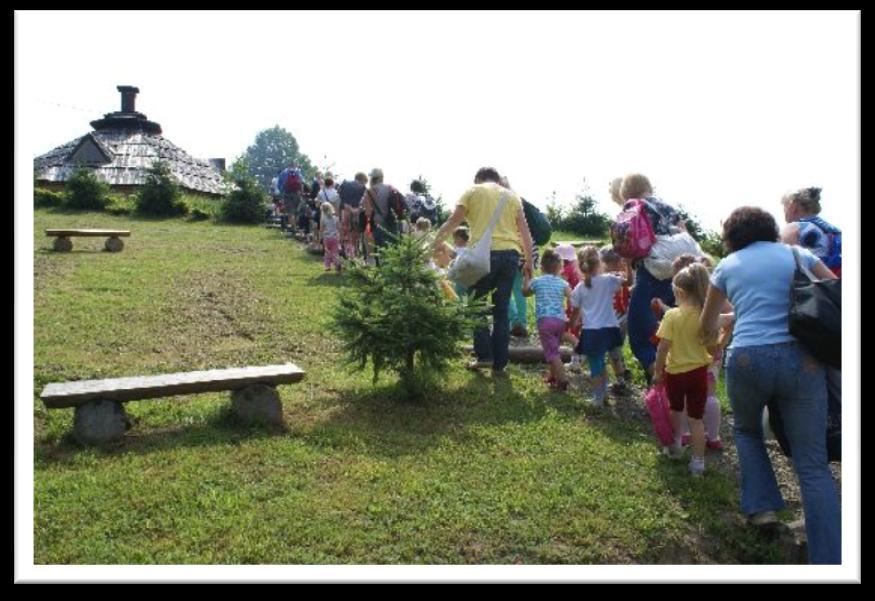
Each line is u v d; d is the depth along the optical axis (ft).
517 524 14.51
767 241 14.73
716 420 19.22
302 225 63.10
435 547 13.62
